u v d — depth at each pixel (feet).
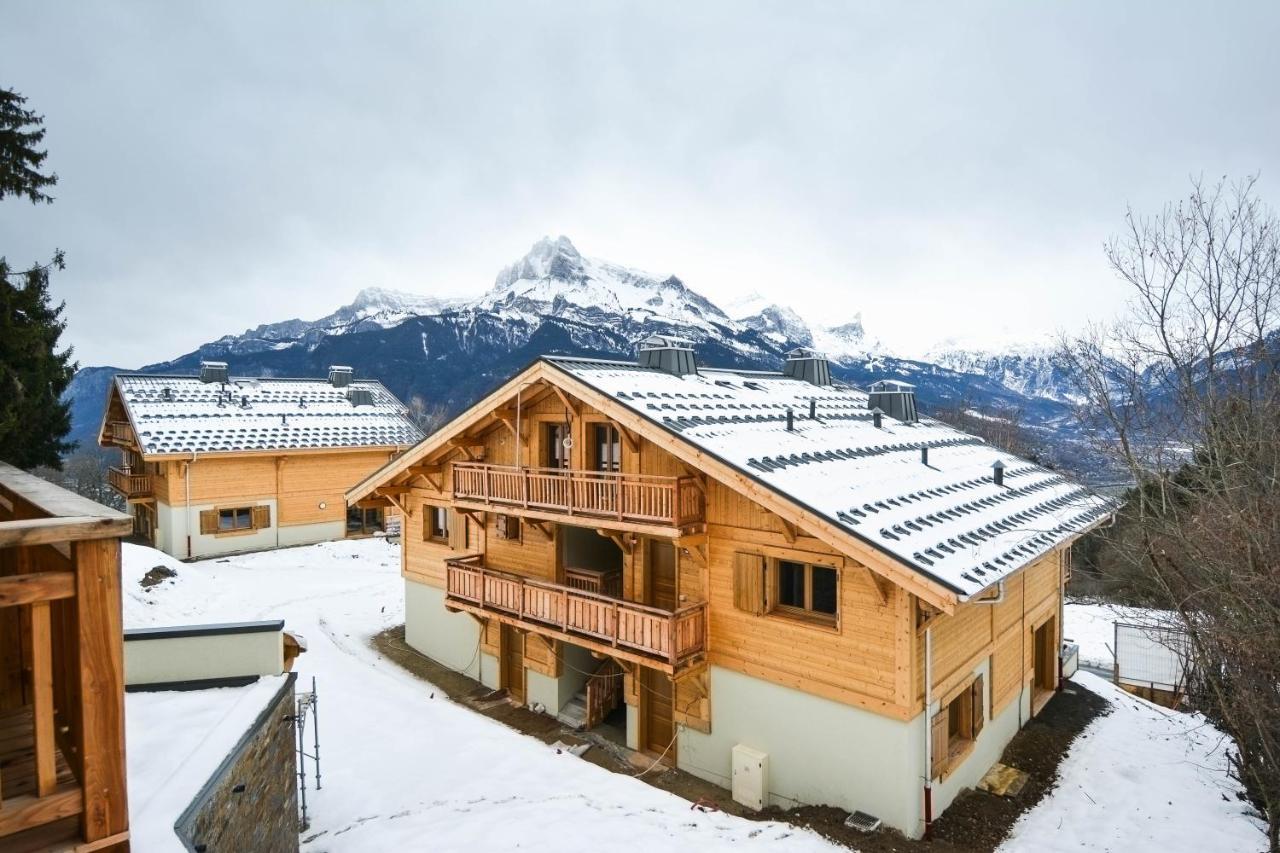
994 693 41.70
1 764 14.10
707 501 40.04
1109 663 65.10
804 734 36.50
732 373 58.03
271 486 92.32
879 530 32.24
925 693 33.94
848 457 41.91
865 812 34.32
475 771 37.60
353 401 107.65
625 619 40.04
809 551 35.86
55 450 70.69
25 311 56.39
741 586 38.60
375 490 59.21
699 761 40.98
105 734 12.38
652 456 41.73
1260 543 29.04
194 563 83.56
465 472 49.32
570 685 49.42
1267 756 29.19
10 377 55.88
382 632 64.03
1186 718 48.67
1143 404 40.01
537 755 39.70
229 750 20.58
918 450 49.57
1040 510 43.42
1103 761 41.57
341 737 40.34
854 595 34.42
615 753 43.83
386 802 34.30
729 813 36.50
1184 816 35.35
